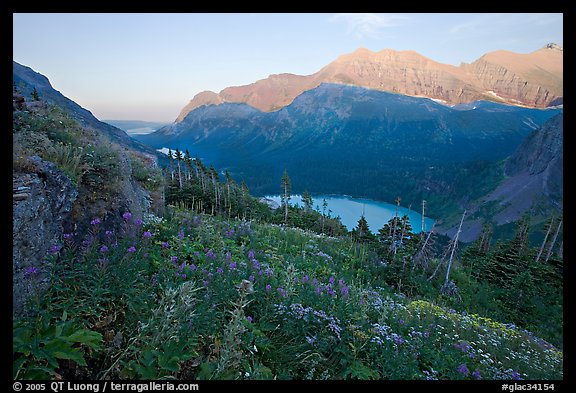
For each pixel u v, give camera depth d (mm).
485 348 8625
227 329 4098
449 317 10469
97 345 3459
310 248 15117
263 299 5660
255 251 10383
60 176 5266
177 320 3916
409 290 15781
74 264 4332
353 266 15242
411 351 6012
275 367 4609
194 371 3914
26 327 3260
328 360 5109
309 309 5609
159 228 8773
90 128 9445
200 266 6359
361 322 6129
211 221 12859
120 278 4355
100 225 5984
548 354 9852
